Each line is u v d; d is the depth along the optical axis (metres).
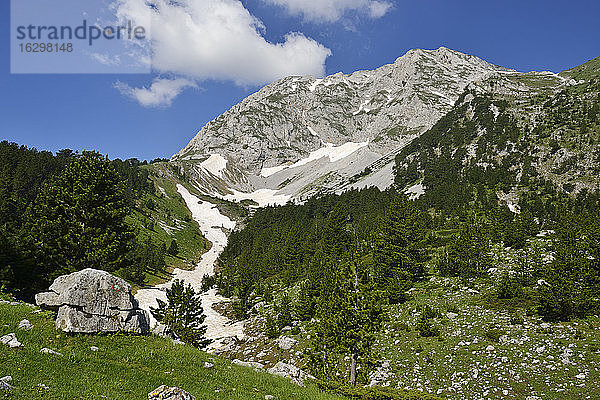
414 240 66.62
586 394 25.73
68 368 15.51
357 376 31.62
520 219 83.00
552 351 32.47
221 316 83.31
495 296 49.16
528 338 35.94
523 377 29.78
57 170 116.31
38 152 132.38
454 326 43.12
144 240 140.00
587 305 38.41
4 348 15.52
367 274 34.53
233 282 108.56
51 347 17.39
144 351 20.22
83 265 39.22
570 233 54.69
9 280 33.44
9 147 120.06
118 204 41.75
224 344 59.44
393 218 68.44
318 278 64.88
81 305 20.45
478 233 62.28
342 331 31.28
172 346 23.00
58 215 38.88
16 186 96.56
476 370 32.41
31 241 39.69
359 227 115.56
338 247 93.50
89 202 39.56
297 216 166.88
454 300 51.59
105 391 14.03
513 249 67.19
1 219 59.72
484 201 126.50
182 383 17.41
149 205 191.88
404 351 39.59
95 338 19.81
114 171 43.06
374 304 31.53
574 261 40.53
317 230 121.44
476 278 57.81
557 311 39.09
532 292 48.31
